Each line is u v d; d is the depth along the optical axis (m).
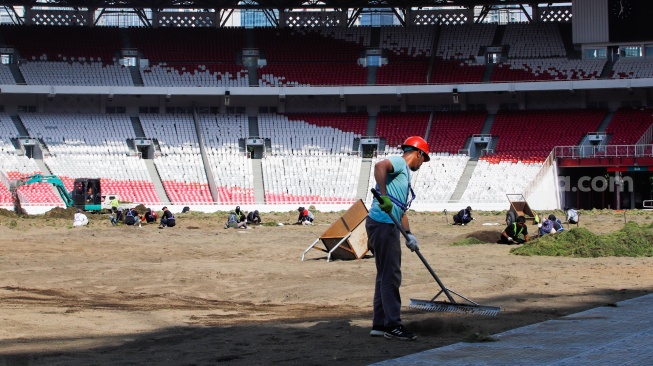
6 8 73.31
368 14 82.38
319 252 27.42
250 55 72.00
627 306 11.48
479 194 58.72
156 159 63.41
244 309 13.72
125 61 70.00
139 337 10.16
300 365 7.75
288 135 67.62
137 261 24.81
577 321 9.93
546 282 16.56
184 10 76.56
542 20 74.81
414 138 10.09
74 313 12.84
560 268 19.81
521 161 62.25
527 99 70.38
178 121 68.44
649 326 9.31
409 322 10.45
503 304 12.88
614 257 23.27
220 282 18.48
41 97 68.19
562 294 14.36
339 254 24.30
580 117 66.44
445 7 80.75
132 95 69.44
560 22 73.38
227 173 62.19
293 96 71.62
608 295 14.03
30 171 59.78
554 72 68.00
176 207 56.00
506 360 7.27
